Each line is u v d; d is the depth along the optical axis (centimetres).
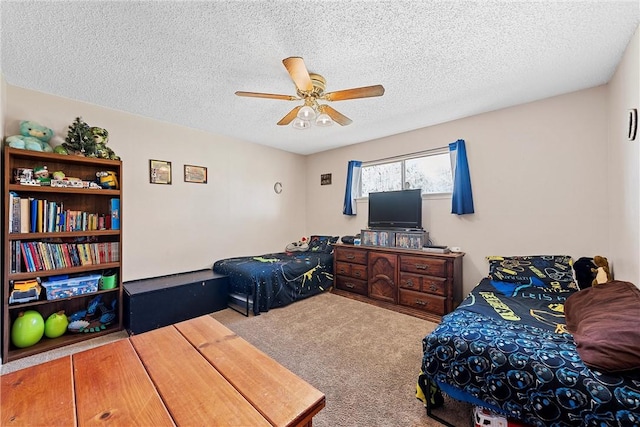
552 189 266
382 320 288
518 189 285
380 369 195
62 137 261
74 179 241
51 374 98
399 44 182
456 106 288
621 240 207
